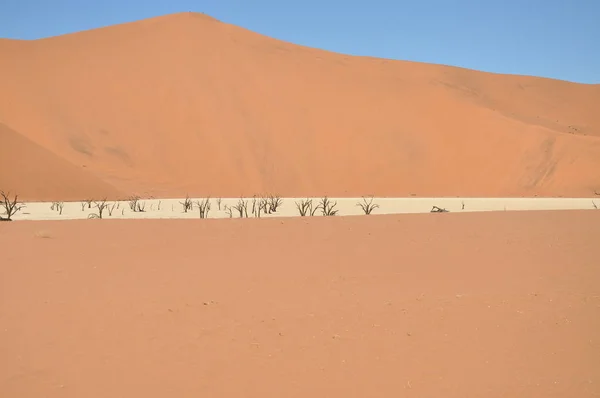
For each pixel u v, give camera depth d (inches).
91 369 195.5
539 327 237.1
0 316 248.8
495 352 211.3
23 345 215.9
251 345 217.0
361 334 228.7
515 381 187.6
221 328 235.3
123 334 227.9
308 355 207.8
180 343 218.8
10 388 180.9
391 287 300.7
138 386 183.3
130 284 304.5
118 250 405.4
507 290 294.4
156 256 383.2
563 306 265.6
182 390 180.9
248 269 342.0
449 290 294.5
